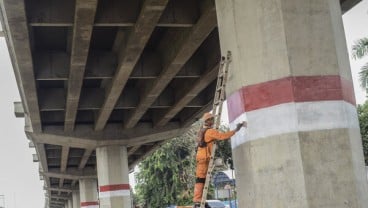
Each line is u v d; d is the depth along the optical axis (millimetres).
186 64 21297
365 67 22047
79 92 21875
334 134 9383
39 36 18797
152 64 20984
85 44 16578
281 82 9477
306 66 9484
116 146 31031
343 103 9570
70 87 21125
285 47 9484
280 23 9570
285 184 9297
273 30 9648
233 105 10352
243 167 10070
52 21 15492
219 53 18891
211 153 10297
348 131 9523
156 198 48469
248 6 10039
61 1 15648
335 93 9531
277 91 9500
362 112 33125
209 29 16172
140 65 20859
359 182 9516
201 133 10422
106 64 20516
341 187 9234
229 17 10398
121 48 18984
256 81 9773
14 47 16406
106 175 30609
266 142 9547
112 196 30234
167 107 27094
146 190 49375
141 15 14805
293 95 9344
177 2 16109
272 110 9523
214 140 10344
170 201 47969
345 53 10141
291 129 9305
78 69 18844
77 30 15445
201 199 10188
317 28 9664
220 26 10891
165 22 15898
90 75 20297
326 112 9414
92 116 30781
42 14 15445
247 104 9844
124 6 15812
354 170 9398
